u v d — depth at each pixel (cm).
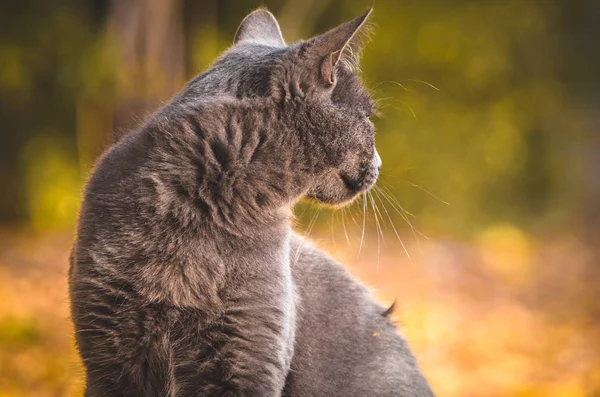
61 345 991
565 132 2048
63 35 1602
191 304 540
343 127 580
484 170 1864
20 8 1609
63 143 1662
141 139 550
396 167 1762
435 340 1178
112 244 537
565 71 2166
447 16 1836
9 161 1667
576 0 2212
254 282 548
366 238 1669
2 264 1366
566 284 1577
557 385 988
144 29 1340
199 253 541
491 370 1070
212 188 545
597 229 2034
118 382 550
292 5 1670
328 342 623
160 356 544
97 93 1545
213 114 545
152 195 537
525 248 1791
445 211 1812
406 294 1384
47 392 868
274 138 556
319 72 563
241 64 573
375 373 632
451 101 1845
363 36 624
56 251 1466
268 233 555
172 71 1370
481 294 1463
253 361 547
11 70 1589
